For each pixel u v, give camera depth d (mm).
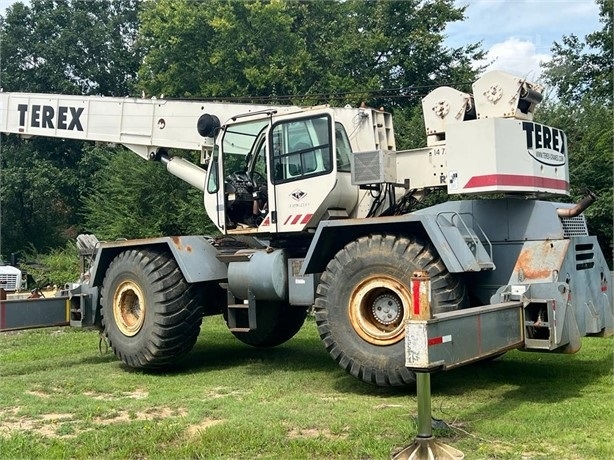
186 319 7746
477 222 6809
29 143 29141
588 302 6645
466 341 4855
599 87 21938
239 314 7820
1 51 29250
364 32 24266
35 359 8945
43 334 11289
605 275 7020
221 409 5836
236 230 7734
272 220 7375
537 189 6574
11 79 29297
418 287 4418
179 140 9258
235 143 7902
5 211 29453
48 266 20406
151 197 20219
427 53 23281
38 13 30188
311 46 23953
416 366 4367
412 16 24297
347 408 5684
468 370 7215
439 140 7168
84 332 11422
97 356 9086
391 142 7691
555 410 5402
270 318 8875
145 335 7699
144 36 26297
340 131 7270
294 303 7258
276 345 9453
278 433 4957
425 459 4270
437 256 6078
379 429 4996
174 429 5160
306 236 7535
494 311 5336
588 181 15352
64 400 6367
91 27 30125
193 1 22562
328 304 6445
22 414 5879
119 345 7938
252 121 7656
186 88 22953
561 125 16500
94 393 6824
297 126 7289
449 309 5926
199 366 8188
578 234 6988
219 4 22266
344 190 7164
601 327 6809
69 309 8945
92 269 8602
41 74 29391
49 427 5492
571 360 7695
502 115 6711
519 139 6445
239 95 21609
